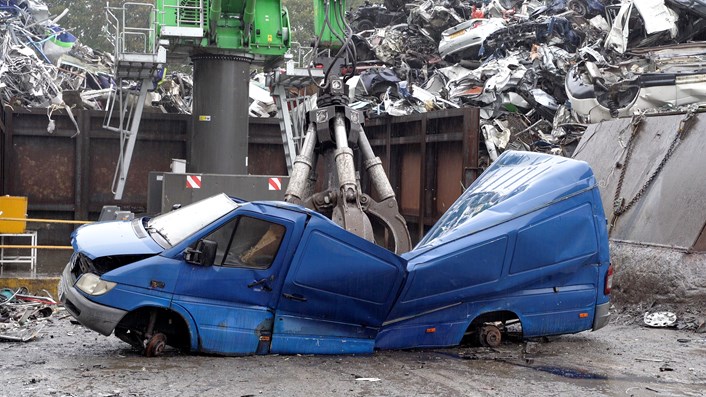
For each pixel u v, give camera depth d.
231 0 16.45
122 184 16.75
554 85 17.61
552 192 8.72
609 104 15.99
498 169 9.78
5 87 20.20
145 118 18.84
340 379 6.94
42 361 7.52
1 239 15.58
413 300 8.27
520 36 20.03
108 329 7.33
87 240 7.80
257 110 22.97
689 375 7.32
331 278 7.90
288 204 7.96
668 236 11.05
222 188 14.05
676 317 10.23
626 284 11.24
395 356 8.12
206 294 7.59
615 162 12.83
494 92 17.72
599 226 8.91
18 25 24.70
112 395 6.15
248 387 6.54
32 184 18.53
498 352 8.42
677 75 14.96
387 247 10.23
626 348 8.70
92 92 22.48
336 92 9.98
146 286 7.39
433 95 18.94
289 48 17.06
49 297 12.34
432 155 16.02
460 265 8.31
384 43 23.22
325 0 11.06
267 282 7.77
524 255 8.53
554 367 7.64
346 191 9.27
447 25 23.34
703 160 10.98
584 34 19.58
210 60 16.66
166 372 7.03
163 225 8.29
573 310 8.84
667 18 17.58
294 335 7.93
